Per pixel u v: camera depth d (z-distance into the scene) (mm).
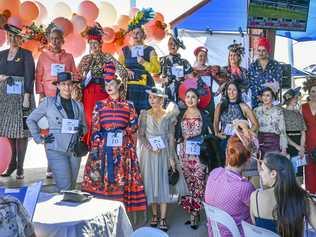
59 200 3189
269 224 2529
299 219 2418
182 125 4914
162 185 4758
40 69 5094
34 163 5953
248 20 5371
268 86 5246
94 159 4434
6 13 5109
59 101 4332
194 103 4891
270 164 2539
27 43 5312
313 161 5418
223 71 5980
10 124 4879
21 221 2311
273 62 5492
